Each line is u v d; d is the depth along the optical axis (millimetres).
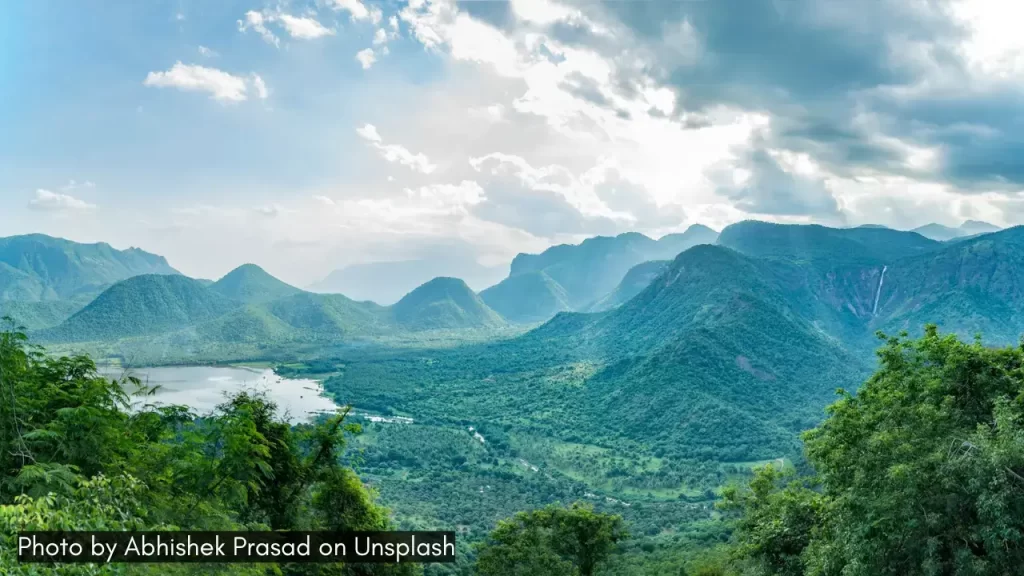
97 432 17047
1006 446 14922
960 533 16031
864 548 17203
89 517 11703
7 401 15266
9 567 10016
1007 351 20844
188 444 21094
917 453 16844
